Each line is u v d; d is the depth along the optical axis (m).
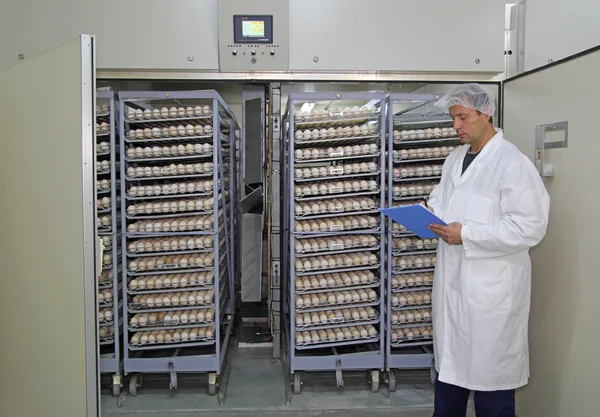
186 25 2.56
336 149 2.53
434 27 2.61
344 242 2.58
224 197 3.07
